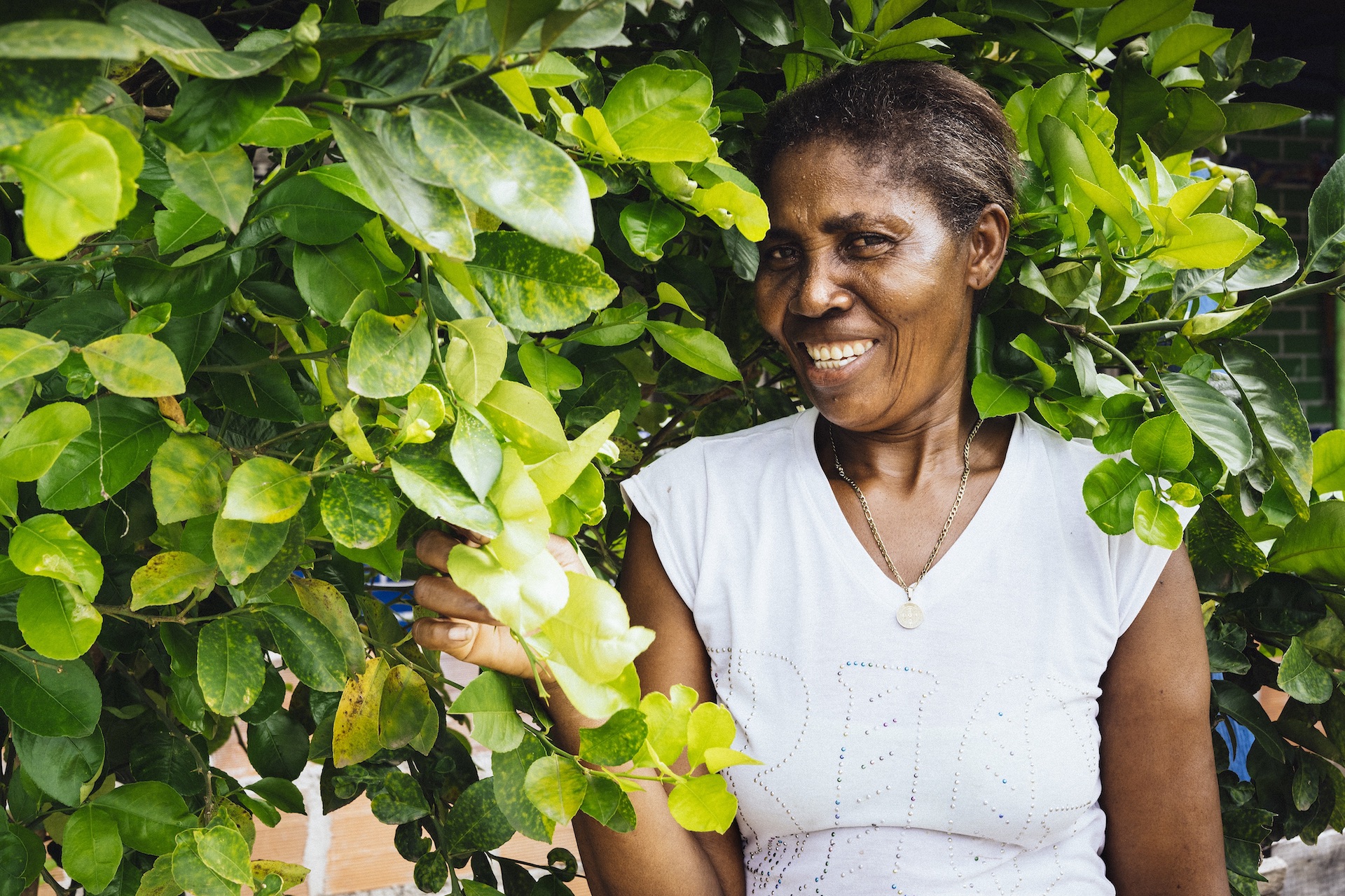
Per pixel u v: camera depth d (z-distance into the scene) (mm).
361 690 742
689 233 1252
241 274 664
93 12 425
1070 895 1029
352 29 499
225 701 696
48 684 729
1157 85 1226
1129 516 954
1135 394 1020
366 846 2979
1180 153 1312
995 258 1078
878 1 1222
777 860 1074
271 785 998
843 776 1036
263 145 589
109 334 667
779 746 1058
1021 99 1178
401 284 734
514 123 493
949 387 1109
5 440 597
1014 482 1097
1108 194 1006
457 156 479
